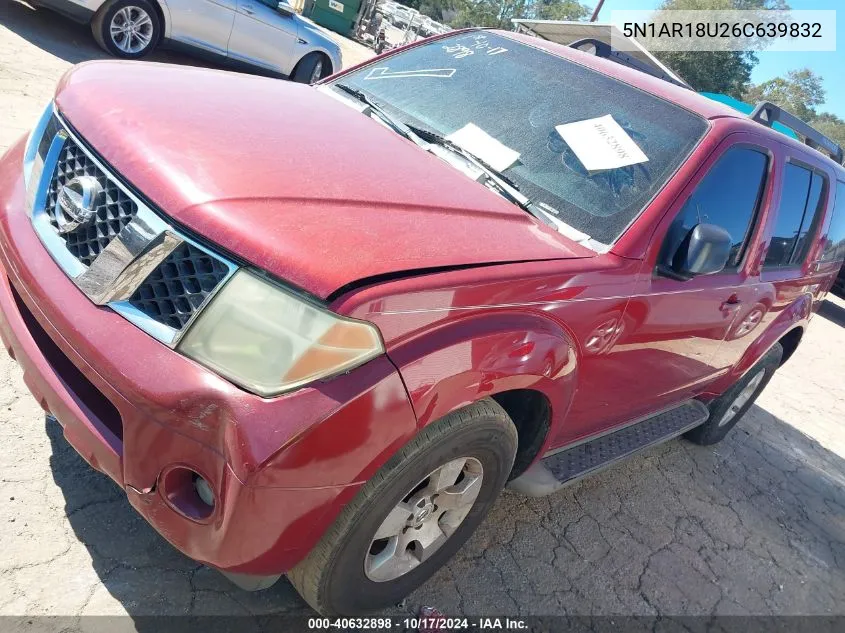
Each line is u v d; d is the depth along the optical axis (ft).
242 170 6.26
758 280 11.44
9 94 18.13
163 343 5.56
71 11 23.93
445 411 6.07
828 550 12.92
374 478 5.96
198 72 8.70
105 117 6.73
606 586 9.57
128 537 7.47
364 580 6.74
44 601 6.52
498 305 6.53
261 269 5.49
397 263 5.85
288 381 5.34
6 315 6.63
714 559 11.21
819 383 23.39
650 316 8.60
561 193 8.54
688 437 14.80
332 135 7.77
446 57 11.03
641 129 9.43
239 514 5.31
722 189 9.67
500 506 10.26
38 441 8.22
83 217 6.18
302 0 63.05
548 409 7.73
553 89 10.07
